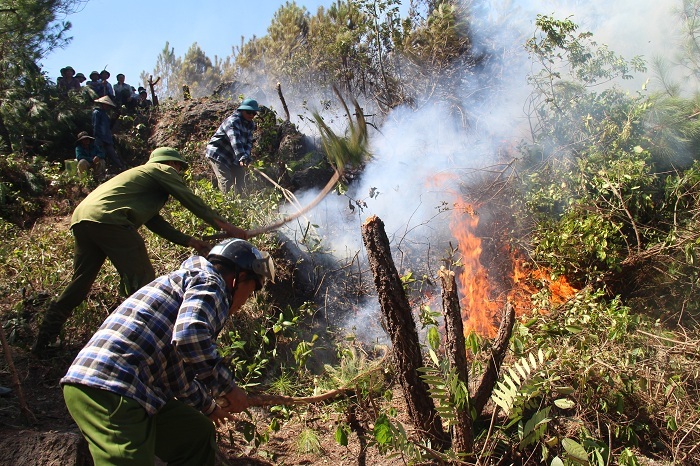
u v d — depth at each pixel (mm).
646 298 5379
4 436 3447
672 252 5281
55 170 8391
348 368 3957
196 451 3014
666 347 4082
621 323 4145
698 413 3711
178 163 4688
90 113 10062
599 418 3725
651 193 5773
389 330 3617
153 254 5480
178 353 2674
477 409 3654
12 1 9328
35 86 9961
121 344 2678
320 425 4145
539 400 3779
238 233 4582
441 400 3408
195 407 2996
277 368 4746
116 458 2549
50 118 9664
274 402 3275
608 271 5328
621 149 6180
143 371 2699
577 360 3824
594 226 5359
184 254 5523
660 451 3723
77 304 4457
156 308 2764
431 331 3578
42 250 5883
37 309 5035
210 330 2697
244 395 3016
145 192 4398
